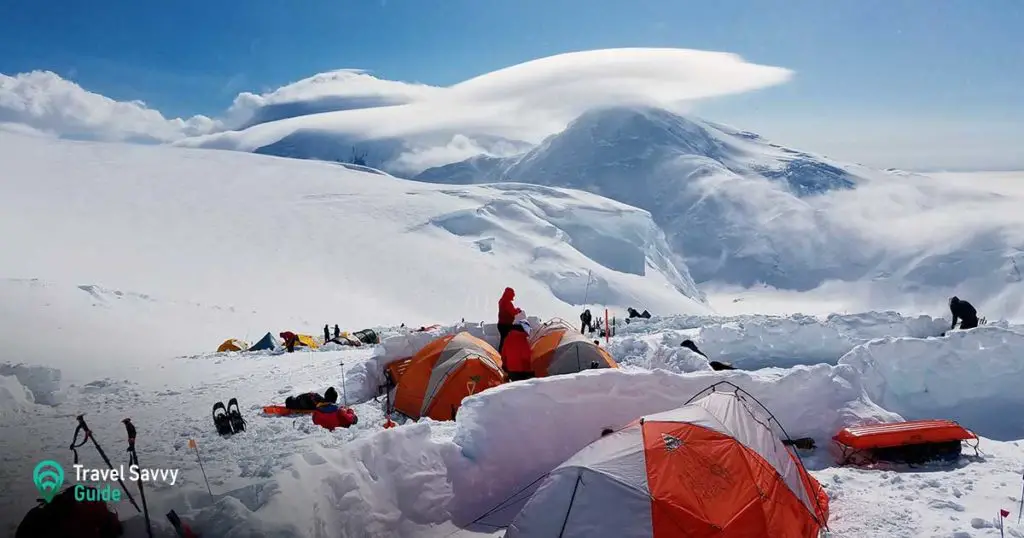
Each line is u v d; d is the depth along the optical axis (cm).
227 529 570
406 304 6850
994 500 709
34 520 585
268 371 1739
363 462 708
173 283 6019
